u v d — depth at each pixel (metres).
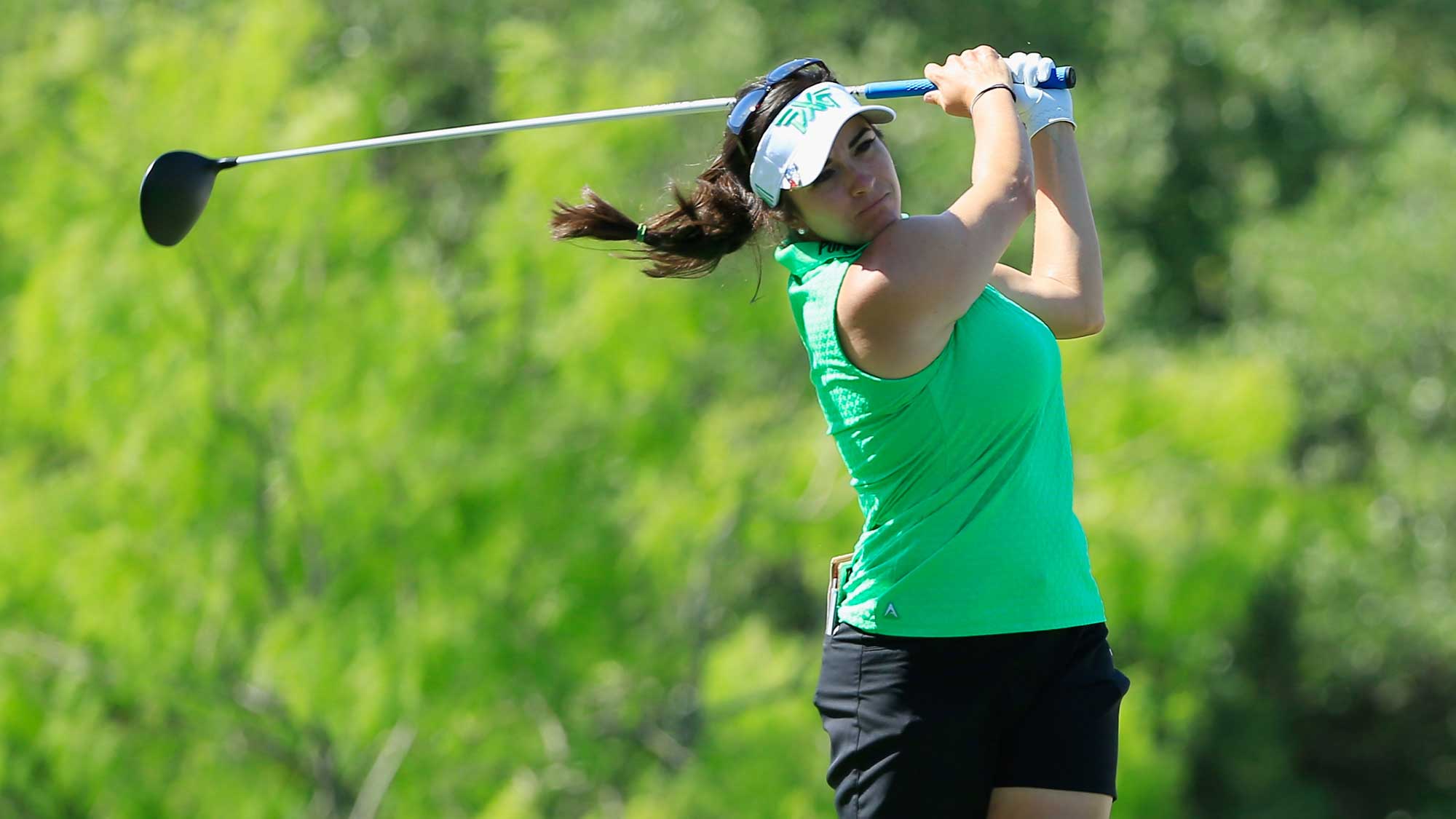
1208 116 65.62
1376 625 54.69
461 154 56.00
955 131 52.03
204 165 13.37
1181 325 61.91
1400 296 54.31
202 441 32.62
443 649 30.97
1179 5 64.88
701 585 37.44
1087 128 59.12
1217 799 57.62
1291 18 70.25
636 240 11.34
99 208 33.66
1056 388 10.62
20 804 34.12
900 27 56.47
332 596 32.59
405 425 33.44
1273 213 62.31
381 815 33.16
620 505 35.06
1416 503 53.88
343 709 30.62
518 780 33.06
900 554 10.45
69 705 31.83
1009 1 62.38
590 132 34.22
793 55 55.66
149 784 32.78
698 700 36.16
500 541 33.25
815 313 10.26
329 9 55.16
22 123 35.19
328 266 34.06
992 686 10.38
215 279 33.03
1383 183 57.91
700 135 50.44
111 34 37.12
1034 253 11.67
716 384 38.91
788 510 35.06
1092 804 10.27
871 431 10.35
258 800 33.06
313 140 33.53
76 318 32.12
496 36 35.50
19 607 33.41
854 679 10.74
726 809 33.06
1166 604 33.91
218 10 38.19
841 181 10.23
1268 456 35.78
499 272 34.22
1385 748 62.41
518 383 34.94
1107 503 33.69
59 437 35.66
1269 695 59.62
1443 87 71.69
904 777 10.49
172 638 32.22
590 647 34.03
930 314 9.84
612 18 56.12
